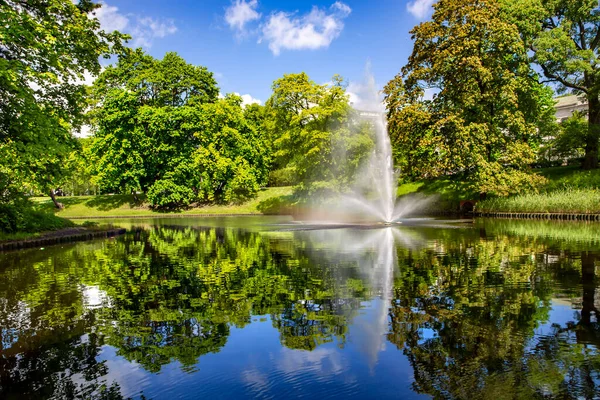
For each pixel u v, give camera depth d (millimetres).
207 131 43156
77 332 5477
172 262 11078
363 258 10898
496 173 27766
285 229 21156
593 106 30922
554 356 4359
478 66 27109
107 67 43688
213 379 4039
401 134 32750
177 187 42406
